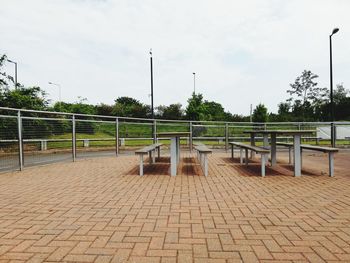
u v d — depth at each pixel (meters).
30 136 8.09
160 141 15.06
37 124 8.38
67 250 2.43
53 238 2.71
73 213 3.52
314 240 2.62
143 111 36.97
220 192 4.65
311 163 8.67
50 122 8.87
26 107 16.45
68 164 8.65
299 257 2.27
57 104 25.34
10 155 7.20
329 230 2.88
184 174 6.59
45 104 18.59
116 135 10.99
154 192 4.68
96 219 3.28
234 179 5.86
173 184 5.35
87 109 28.78
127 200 4.16
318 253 2.34
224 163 8.74
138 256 2.31
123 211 3.59
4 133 7.19
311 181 5.60
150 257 2.29
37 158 8.46
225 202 4.01
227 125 13.51
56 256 2.32
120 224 3.09
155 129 12.69
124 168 7.71
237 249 2.43
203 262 2.20
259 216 3.35
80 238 2.70
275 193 4.56
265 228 2.94
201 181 5.66
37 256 2.32
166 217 3.33
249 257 2.28
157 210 3.63
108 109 34.34
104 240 2.65
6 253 2.38
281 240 2.62
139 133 12.35
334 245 2.51
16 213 3.54
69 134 9.41
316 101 58.81
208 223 3.11
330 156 6.14
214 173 6.71
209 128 14.05
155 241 2.61
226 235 2.75
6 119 7.21
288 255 2.31
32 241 2.64
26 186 5.23
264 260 2.22
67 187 5.13
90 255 2.33
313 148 6.55
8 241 2.65
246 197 4.30
